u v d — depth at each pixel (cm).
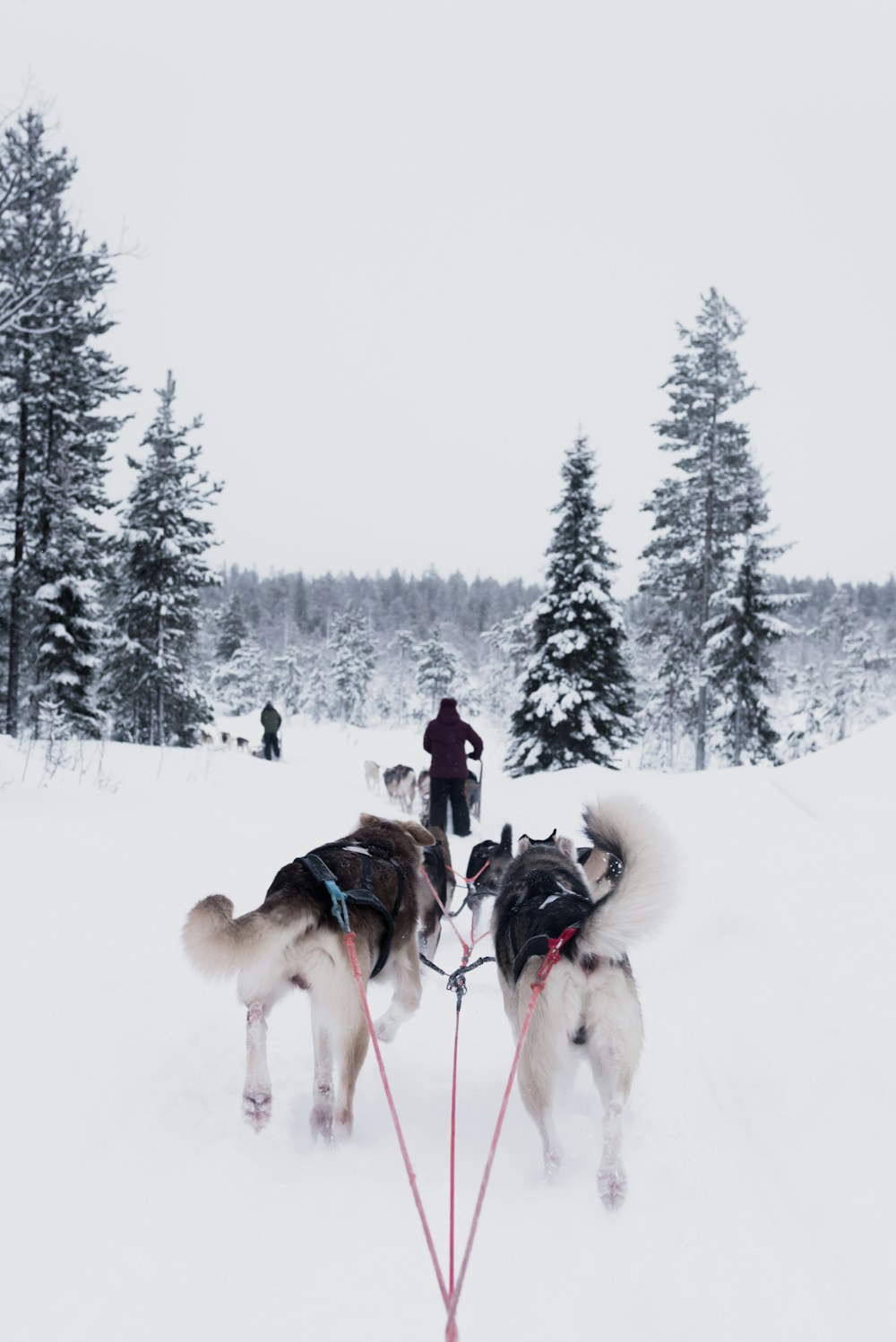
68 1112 337
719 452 2838
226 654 6644
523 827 1316
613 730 2608
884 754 976
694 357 2859
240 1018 478
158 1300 250
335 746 3766
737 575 2580
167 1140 340
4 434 2305
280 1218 297
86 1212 286
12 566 2294
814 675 4288
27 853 739
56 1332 233
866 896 574
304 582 12475
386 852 462
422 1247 284
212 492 2875
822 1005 446
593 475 2666
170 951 539
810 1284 264
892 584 10156
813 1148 338
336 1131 351
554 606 2633
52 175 1506
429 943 665
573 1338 242
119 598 2866
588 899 432
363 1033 366
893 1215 287
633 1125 374
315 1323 244
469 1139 371
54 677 2311
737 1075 418
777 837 793
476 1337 242
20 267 1262
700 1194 316
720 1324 246
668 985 553
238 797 1341
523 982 352
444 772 1209
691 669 2864
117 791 1202
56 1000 439
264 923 353
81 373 2359
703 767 2697
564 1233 293
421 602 12362
